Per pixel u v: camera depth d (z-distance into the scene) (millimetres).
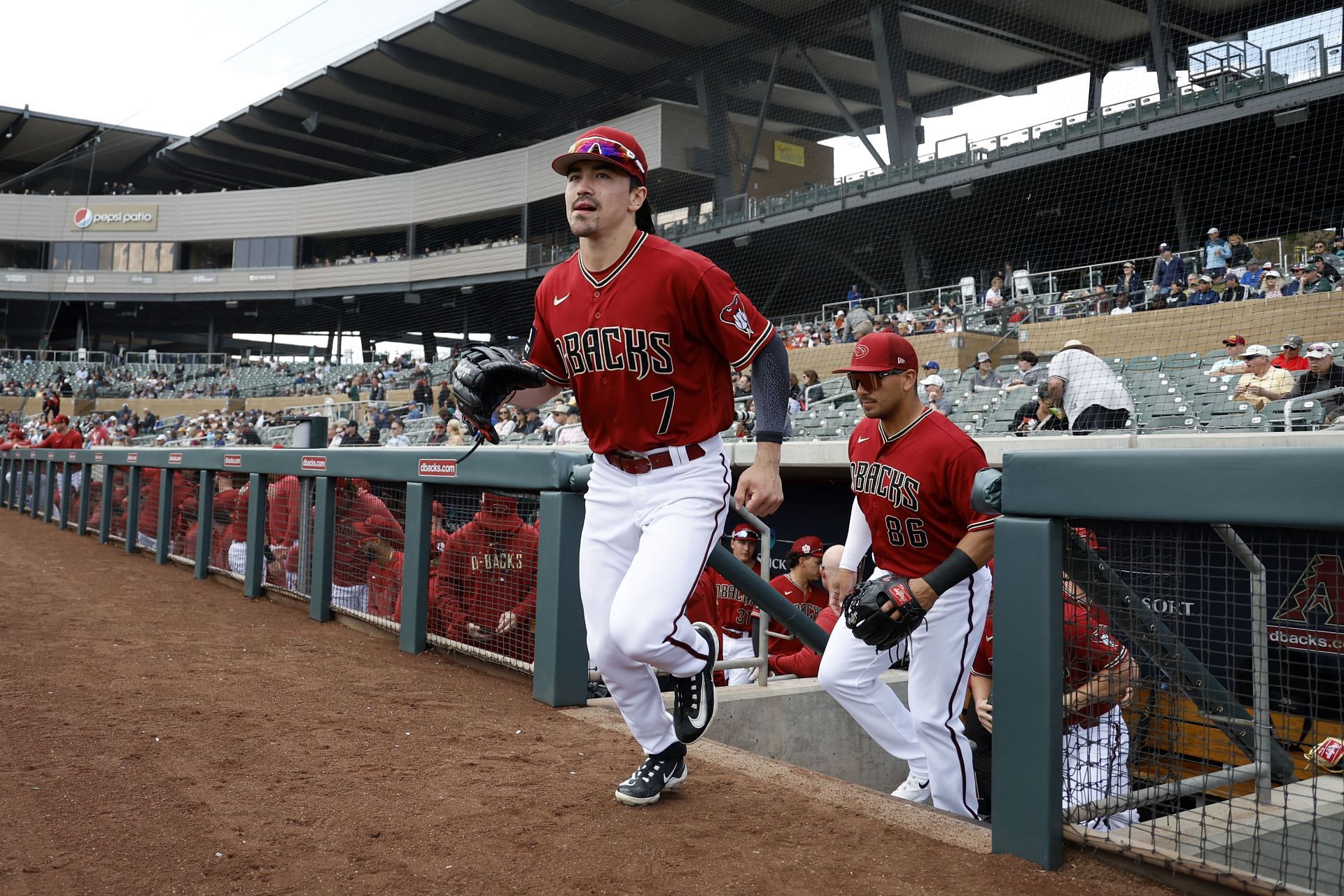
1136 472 2072
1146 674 2514
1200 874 2072
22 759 2723
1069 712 2436
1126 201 17891
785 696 4480
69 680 3662
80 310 38594
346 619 5387
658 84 27141
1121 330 11922
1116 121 16531
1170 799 2500
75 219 37250
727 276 2398
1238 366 8391
